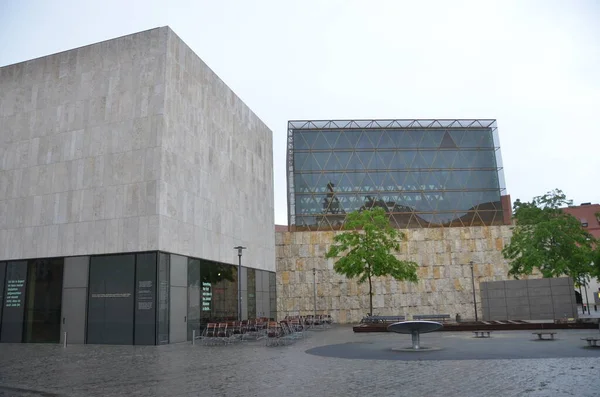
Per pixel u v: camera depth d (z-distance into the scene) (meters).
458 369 14.12
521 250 44.41
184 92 30.81
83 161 29.30
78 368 16.50
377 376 13.20
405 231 55.00
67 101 30.58
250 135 42.09
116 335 26.70
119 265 27.31
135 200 27.59
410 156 66.50
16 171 30.89
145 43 29.52
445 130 67.94
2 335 29.05
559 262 41.12
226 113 37.25
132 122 28.64
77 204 28.89
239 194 38.72
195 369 15.68
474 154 67.38
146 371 15.45
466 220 64.69
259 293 41.81
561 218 44.19
